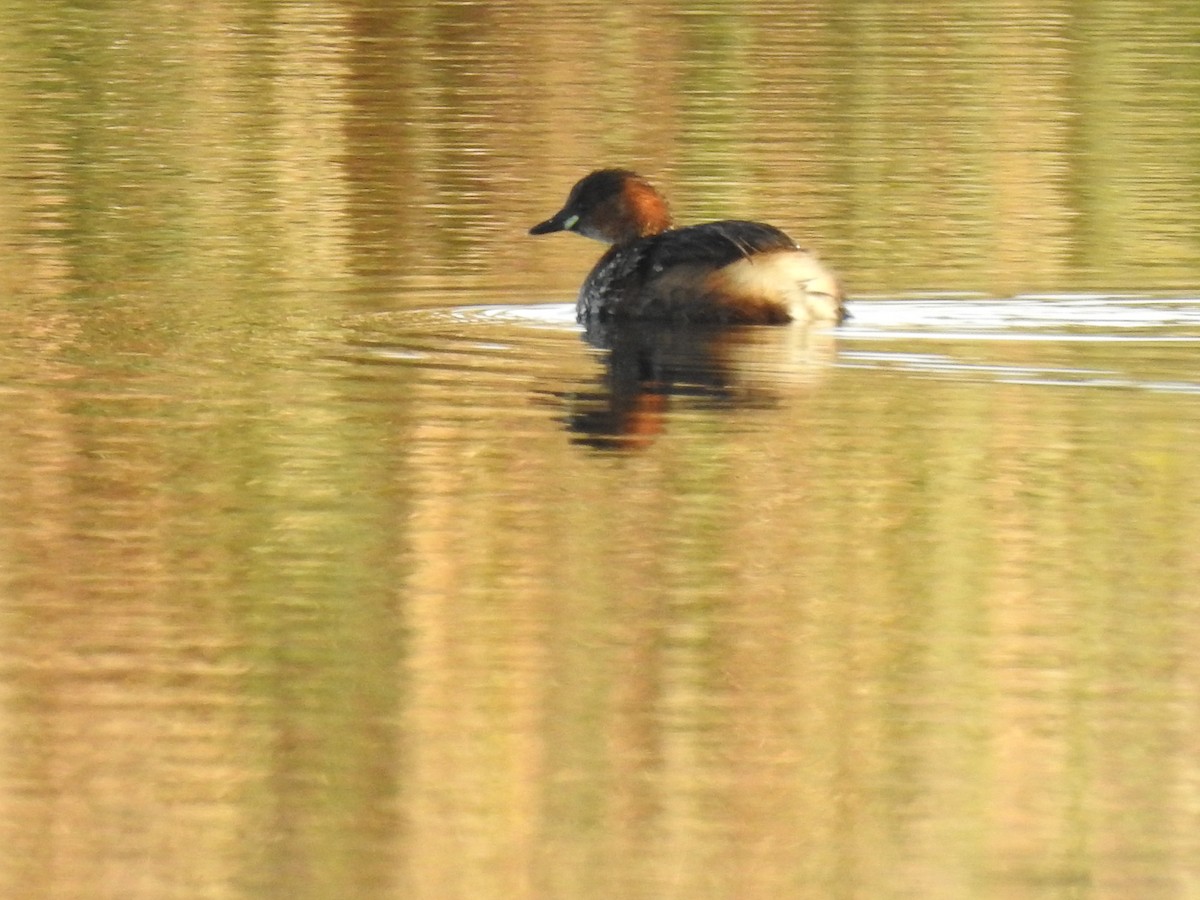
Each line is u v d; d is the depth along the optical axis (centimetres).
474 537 1156
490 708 939
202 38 3120
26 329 1627
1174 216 2059
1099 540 1146
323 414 1389
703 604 1060
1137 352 1552
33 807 852
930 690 962
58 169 2292
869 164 2322
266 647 1007
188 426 1358
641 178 1850
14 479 1249
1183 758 895
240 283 1802
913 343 1588
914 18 3288
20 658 995
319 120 2569
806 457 1294
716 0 3419
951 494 1224
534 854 813
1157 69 2886
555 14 3303
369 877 797
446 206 2134
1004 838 827
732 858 812
